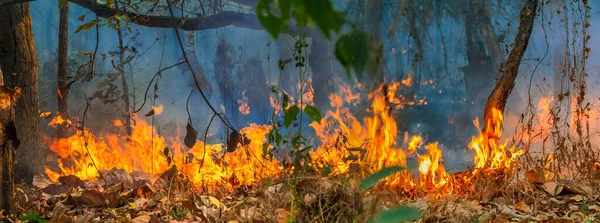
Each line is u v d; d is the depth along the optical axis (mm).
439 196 4734
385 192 3227
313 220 3152
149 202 5191
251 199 4340
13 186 4477
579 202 4816
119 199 5336
